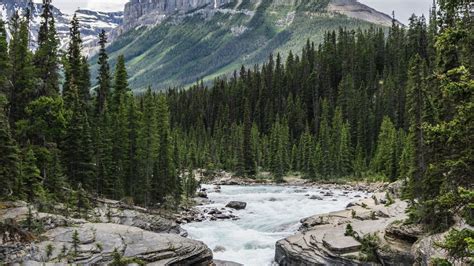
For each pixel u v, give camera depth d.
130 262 28.56
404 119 114.12
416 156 37.03
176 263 30.56
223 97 161.00
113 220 39.97
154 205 55.78
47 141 48.53
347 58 156.88
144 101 73.31
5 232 27.98
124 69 71.00
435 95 30.83
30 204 35.81
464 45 14.03
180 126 141.38
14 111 47.09
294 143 122.00
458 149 14.87
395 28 173.12
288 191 82.25
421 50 141.12
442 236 26.75
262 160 120.56
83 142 50.56
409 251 29.48
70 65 60.91
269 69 169.50
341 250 32.28
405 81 131.75
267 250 40.31
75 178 49.81
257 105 144.62
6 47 44.00
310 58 175.38
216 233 45.41
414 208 33.38
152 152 63.81
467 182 14.89
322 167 105.94
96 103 67.50
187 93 180.75
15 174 36.62
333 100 143.00
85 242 30.19
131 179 59.03
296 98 144.62
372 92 139.00
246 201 65.81
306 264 33.28
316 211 56.19
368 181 97.75
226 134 133.38
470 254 13.77
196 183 77.06
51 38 53.34
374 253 31.41
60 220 33.03
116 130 58.69
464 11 13.98
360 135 117.25
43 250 27.89
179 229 44.56
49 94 51.19
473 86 13.34
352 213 42.75
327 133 112.62
